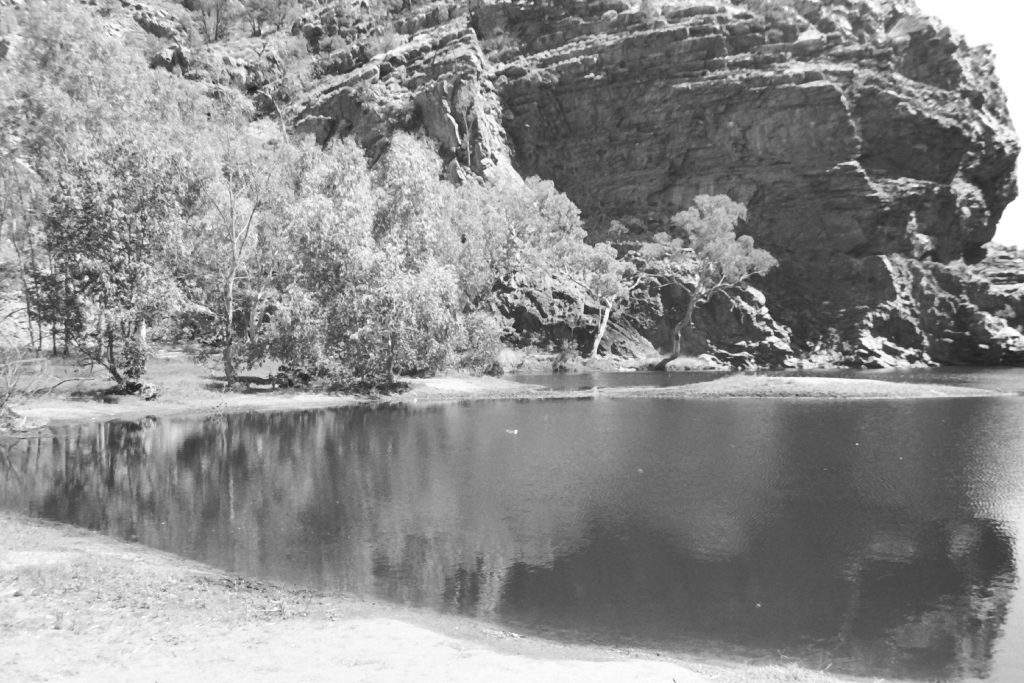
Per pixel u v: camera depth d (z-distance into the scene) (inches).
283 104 5413.4
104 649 387.5
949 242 4128.9
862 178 3929.6
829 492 872.9
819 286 3996.1
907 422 1457.9
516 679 363.6
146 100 2591.0
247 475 983.0
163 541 662.5
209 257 2140.7
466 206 3166.8
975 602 517.0
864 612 499.2
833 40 4269.2
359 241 2129.7
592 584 554.6
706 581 561.0
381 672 367.6
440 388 2229.3
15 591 475.8
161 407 1715.1
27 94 2298.2
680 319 3848.4
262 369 2412.6
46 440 1282.0
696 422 1501.0
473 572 580.4
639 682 363.6
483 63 4697.3
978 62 4409.5
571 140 4584.2
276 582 549.0
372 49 5467.5
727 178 4232.3
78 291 1704.0
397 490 892.0
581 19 4837.6
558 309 3681.1
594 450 1176.2
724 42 4335.6
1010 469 1003.9
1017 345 3826.3
